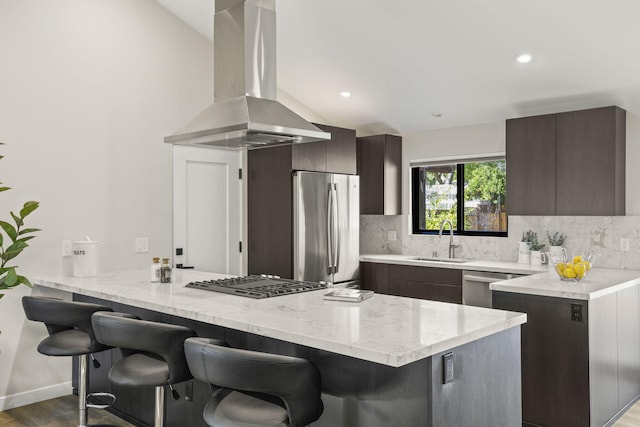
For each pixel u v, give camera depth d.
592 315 3.19
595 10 3.42
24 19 3.83
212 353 1.92
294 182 4.98
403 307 2.58
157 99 4.57
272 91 3.42
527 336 3.40
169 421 3.09
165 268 3.52
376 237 6.24
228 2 3.38
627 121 4.39
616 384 3.54
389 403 2.02
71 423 3.50
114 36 4.31
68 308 2.85
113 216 4.31
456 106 5.11
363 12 3.98
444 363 1.96
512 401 2.37
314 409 1.97
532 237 4.88
